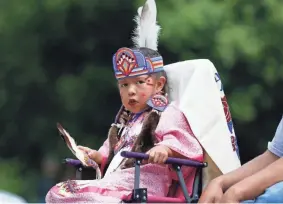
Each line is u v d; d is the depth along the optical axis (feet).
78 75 119.96
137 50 38.14
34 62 120.57
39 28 119.24
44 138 122.42
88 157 37.27
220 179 33.45
